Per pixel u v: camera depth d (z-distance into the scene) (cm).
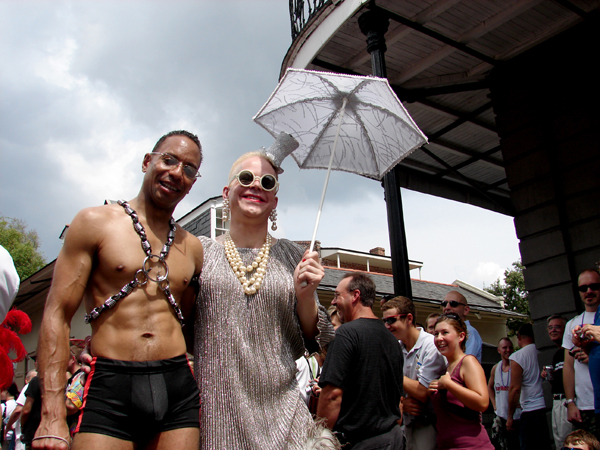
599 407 330
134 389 157
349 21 514
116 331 162
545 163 601
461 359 310
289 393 200
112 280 165
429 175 805
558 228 583
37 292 1184
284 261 221
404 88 642
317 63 582
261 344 198
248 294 203
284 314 208
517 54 600
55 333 154
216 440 179
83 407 155
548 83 603
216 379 188
